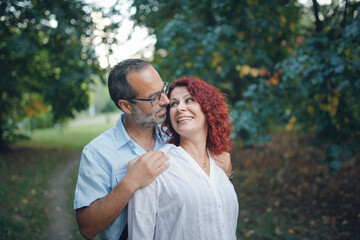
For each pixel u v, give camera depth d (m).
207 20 4.33
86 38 5.62
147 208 1.27
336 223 3.58
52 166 7.55
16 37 5.02
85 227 1.28
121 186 1.23
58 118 8.90
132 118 1.48
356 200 4.02
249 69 3.34
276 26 3.58
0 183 5.54
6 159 8.12
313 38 2.78
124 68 1.42
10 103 8.62
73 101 8.47
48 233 3.66
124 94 1.41
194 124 1.39
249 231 3.62
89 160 1.40
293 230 3.57
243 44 3.65
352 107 3.13
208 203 1.29
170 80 4.27
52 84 7.25
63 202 4.89
